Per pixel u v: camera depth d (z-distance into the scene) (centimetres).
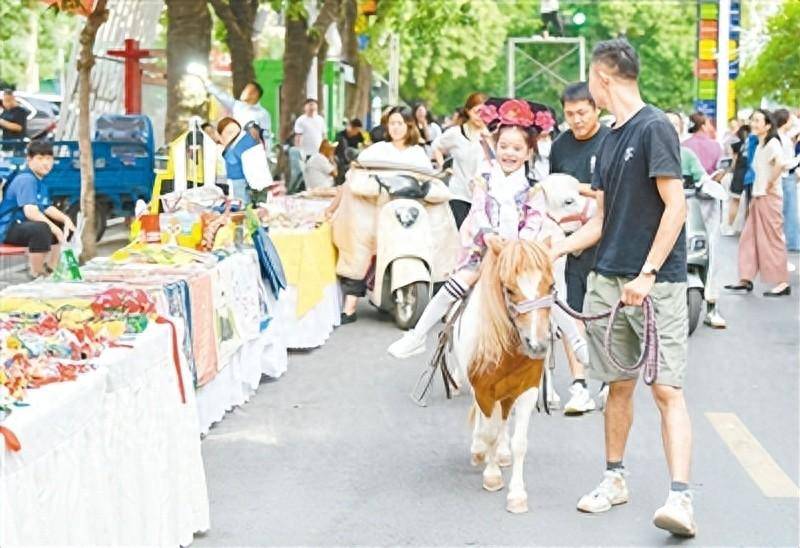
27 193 1331
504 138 730
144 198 2025
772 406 983
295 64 2495
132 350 578
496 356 682
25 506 449
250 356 999
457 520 693
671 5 6806
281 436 873
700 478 781
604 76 680
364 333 1305
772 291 1623
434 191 1334
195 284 821
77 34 2256
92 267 881
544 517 699
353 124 2661
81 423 508
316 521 689
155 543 594
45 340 589
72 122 2259
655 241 654
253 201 1312
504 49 6612
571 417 935
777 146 1606
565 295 968
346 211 1338
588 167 929
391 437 871
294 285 1179
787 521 696
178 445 636
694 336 1308
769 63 2823
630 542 658
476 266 738
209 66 1872
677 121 1466
